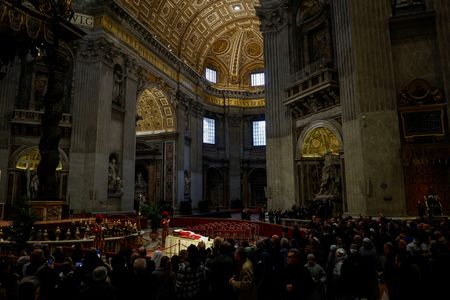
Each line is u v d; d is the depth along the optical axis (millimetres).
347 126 11789
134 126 20562
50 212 8867
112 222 10914
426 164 10266
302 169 14938
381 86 10914
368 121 10836
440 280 3629
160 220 13141
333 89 12766
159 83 24047
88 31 18125
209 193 32281
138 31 21219
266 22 17484
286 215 13602
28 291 2574
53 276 3240
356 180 11172
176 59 26031
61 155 17047
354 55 11258
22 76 16969
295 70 15742
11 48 8273
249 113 33719
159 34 24391
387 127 10680
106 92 18297
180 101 26766
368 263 4363
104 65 18281
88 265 3650
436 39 10820
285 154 15883
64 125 17109
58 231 8023
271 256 4574
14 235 6785
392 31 11250
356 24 11367
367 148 10750
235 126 33344
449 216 9688
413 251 4793
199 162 29516
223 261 4039
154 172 26391
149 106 25891
